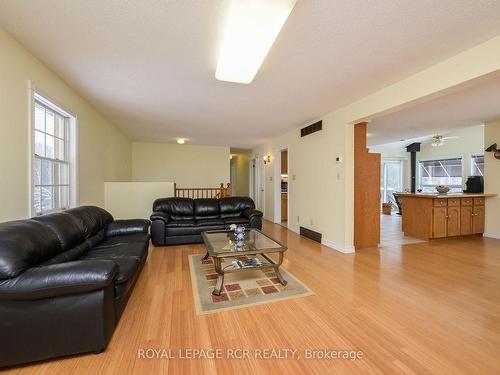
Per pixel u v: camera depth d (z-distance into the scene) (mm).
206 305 2156
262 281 2686
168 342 1667
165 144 7457
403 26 1809
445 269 3055
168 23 1789
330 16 1688
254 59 2078
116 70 2551
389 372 1406
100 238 2898
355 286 2555
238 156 10859
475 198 4914
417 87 2586
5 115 1914
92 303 1508
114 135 5074
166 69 2523
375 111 3143
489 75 2037
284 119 4539
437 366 1451
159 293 2385
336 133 3961
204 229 4312
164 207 4617
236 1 1438
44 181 2697
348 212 3816
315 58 2271
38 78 2328
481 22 1768
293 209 5484
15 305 1403
